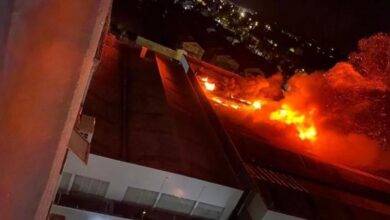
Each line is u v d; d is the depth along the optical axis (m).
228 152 22.66
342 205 21.14
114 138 19.39
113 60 30.17
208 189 18.94
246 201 19.39
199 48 60.44
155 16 77.50
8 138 3.05
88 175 17.38
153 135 21.12
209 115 26.69
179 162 19.39
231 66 59.44
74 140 8.02
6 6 2.70
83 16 2.95
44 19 2.84
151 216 18.67
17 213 3.36
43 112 3.10
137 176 17.95
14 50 2.82
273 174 21.47
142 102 24.72
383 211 22.81
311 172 24.20
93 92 23.08
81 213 17.25
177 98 27.58
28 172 3.26
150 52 36.00
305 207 19.17
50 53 2.94
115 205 18.22
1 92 2.88
